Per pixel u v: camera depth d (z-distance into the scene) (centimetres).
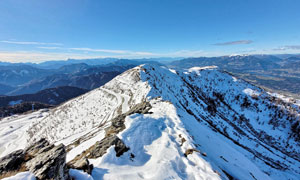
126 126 1895
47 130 8994
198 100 12338
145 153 1400
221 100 16862
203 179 1062
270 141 11350
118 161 1199
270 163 6312
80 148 2059
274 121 13912
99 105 8656
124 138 1509
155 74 11450
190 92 13225
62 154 920
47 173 793
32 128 11056
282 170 5941
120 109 6119
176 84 12862
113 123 2241
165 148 1434
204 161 1265
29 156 1048
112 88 11031
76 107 10231
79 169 998
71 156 1864
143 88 7144
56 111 11838
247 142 8200
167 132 1834
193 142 1633
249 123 13462
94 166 1098
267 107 15712
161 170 1095
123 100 7556
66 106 11638
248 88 19438
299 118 13212
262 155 7212
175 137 1722
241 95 17738
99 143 1466
